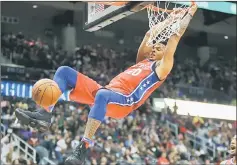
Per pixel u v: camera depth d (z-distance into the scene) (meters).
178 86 22.62
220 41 27.62
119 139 16.45
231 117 22.44
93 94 4.41
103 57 24.05
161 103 20.94
